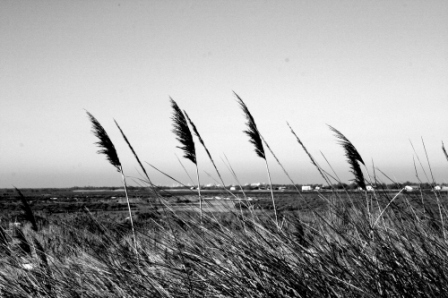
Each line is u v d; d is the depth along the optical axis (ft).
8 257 12.82
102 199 120.78
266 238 10.77
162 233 11.42
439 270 8.27
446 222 9.92
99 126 13.28
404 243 9.39
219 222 10.73
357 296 8.52
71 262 12.26
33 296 11.28
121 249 11.10
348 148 11.46
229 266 10.34
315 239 10.62
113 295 10.79
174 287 9.97
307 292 8.67
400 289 8.18
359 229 9.41
